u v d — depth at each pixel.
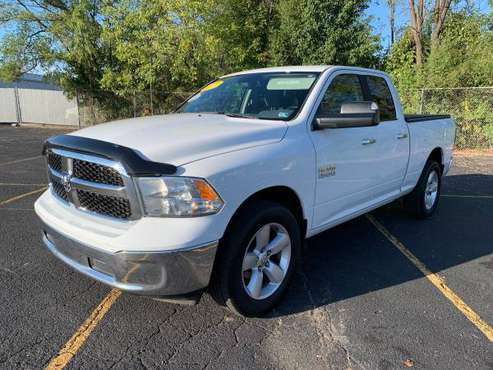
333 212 3.85
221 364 2.66
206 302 3.39
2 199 6.36
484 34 15.98
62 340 2.86
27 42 20.67
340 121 3.42
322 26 18.19
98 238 2.63
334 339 2.95
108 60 19.62
